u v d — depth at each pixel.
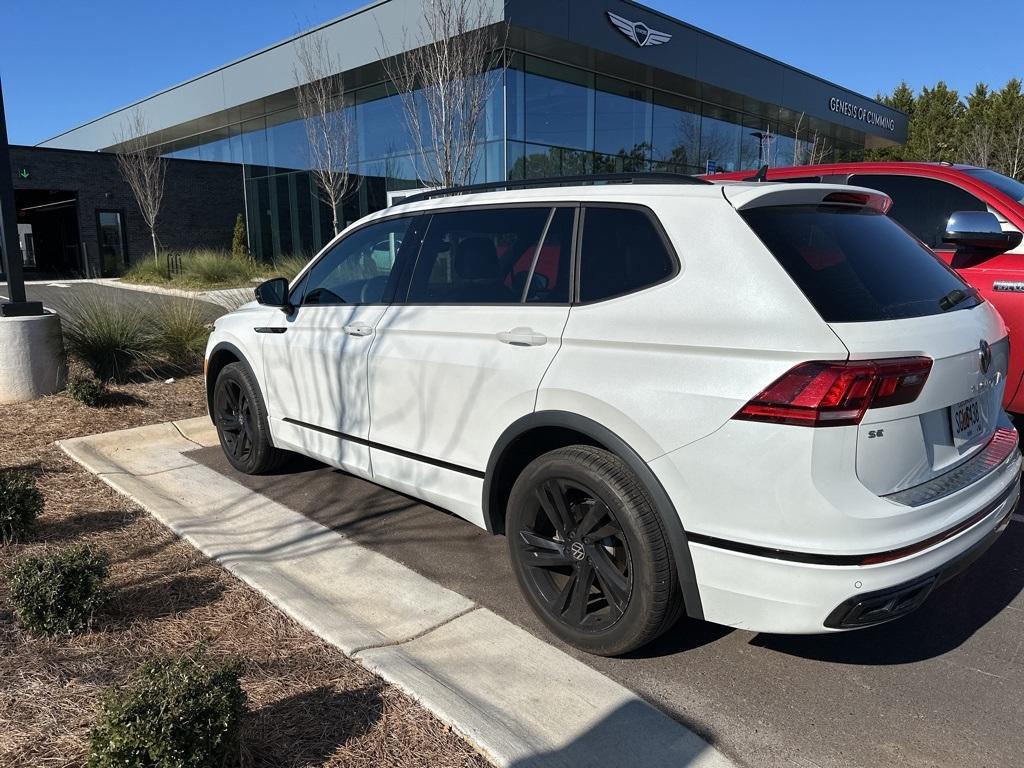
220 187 26.73
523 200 3.41
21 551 3.82
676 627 3.29
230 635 3.05
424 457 3.61
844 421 2.33
